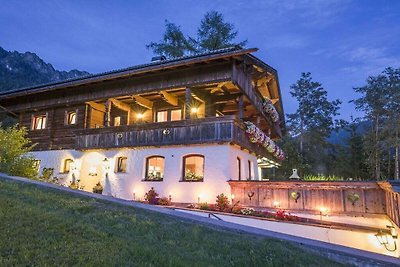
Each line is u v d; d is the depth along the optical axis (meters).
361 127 48.53
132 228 6.68
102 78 17.44
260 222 12.16
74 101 20.53
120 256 4.91
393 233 9.88
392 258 6.83
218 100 19.08
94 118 20.94
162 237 6.32
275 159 25.52
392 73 42.03
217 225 8.00
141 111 20.72
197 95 18.09
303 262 5.90
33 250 4.71
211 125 15.10
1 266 4.09
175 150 15.97
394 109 40.22
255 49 13.90
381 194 10.93
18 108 23.34
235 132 14.98
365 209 11.09
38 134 22.20
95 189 17.56
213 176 14.76
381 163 40.56
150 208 8.95
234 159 15.58
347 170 45.78
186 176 15.53
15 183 9.58
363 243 10.67
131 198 16.48
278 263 5.65
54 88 19.66
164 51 33.03
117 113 21.66
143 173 16.56
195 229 7.00
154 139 16.47
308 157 46.19
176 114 19.80
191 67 16.42
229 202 14.04
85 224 6.38
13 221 5.91
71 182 19.06
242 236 7.09
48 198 8.29
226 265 5.32
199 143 15.21
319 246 7.16
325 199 11.91
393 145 36.34
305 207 12.25
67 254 4.74
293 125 48.56
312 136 47.12
